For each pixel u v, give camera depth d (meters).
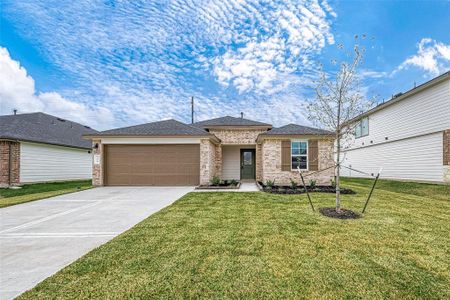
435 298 2.67
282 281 2.99
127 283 2.97
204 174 12.93
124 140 13.07
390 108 15.73
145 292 2.78
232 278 3.06
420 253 3.81
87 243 4.48
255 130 16.62
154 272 3.23
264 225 5.31
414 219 5.76
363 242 4.26
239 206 7.36
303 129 13.09
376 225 5.27
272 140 12.46
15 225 5.70
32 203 8.45
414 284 2.93
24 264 3.61
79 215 6.63
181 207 7.26
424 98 12.81
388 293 2.76
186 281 3.00
